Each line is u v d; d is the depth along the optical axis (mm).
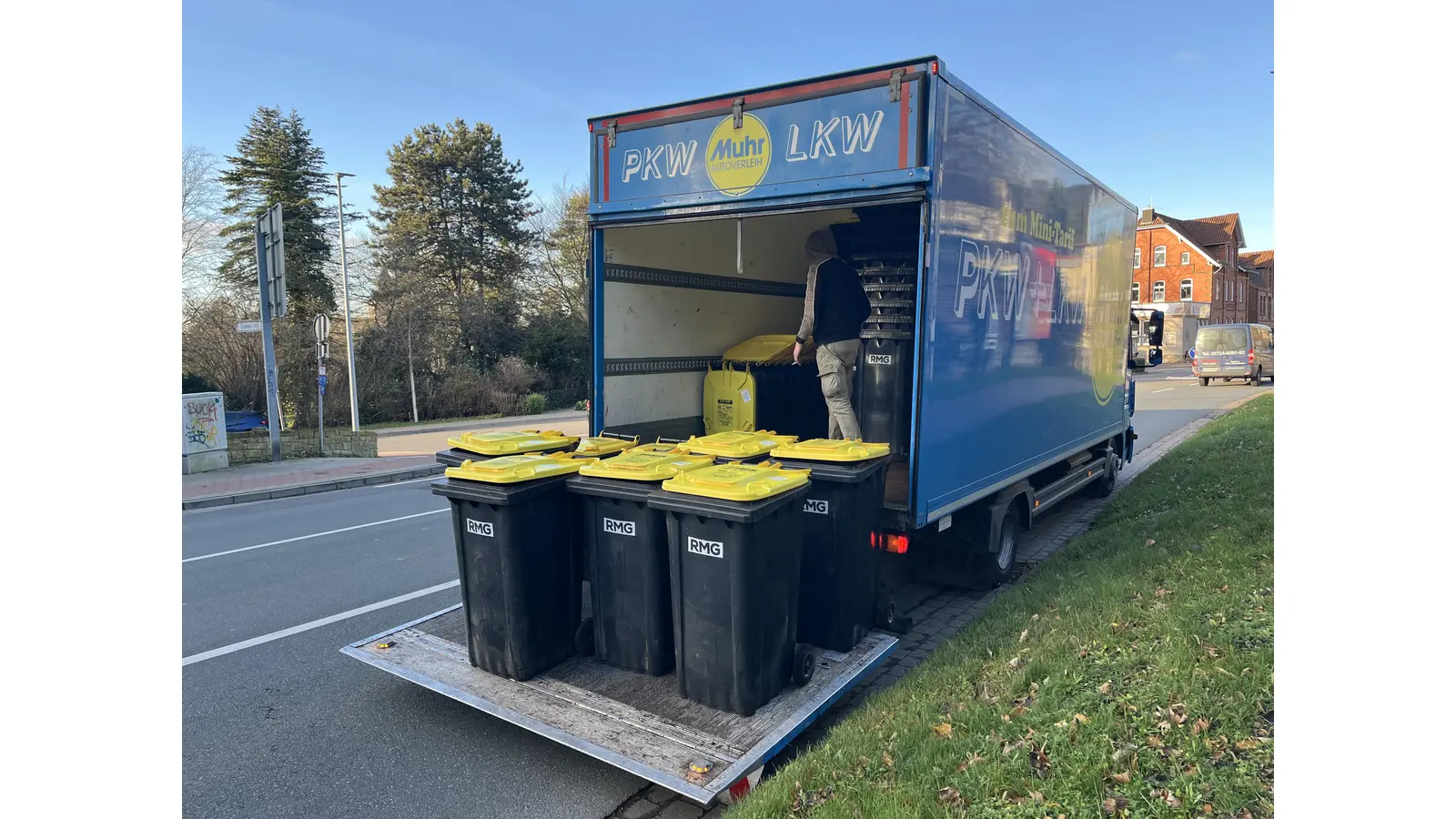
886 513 4375
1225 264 59125
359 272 32875
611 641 3988
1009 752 3109
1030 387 5832
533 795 3459
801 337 5703
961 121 4375
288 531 8922
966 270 4598
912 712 3605
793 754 3707
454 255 37062
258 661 4984
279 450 15023
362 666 4895
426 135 37156
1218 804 2613
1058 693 3500
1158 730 3064
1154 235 58656
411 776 3619
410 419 29203
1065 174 6285
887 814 2805
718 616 3482
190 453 13195
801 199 4418
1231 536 5543
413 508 10414
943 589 6195
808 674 3760
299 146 34156
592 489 3855
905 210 5918
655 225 5395
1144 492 8570
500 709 3576
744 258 6875
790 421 6766
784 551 3639
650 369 5926
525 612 3832
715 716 3492
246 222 32719
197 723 4133
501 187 37781
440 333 31484
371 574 6969
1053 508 8828
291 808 3363
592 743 3275
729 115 4660
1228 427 12695
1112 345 8188
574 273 38844
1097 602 4664
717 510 3348
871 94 4188
